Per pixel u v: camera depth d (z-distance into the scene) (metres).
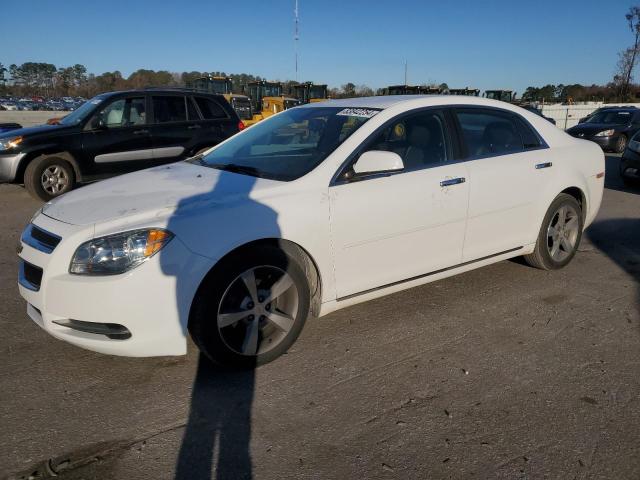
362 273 3.58
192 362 3.35
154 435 2.65
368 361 3.35
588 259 5.39
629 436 2.62
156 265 2.85
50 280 2.90
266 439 2.62
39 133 8.30
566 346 3.55
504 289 4.53
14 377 3.17
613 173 12.29
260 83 24.34
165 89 9.27
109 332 2.89
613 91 49.34
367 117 3.77
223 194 3.22
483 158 4.18
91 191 3.53
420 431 2.67
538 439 2.61
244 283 3.12
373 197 3.52
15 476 2.37
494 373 3.21
